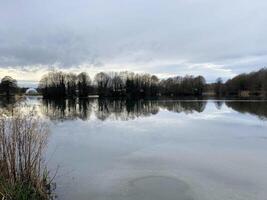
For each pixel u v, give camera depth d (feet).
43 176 36.09
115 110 158.20
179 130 83.61
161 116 123.85
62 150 56.95
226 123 99.86
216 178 40.98
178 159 51.03
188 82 434.71
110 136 73.00
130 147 60.44
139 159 50.93
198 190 36.42
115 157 52.11
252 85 382.63
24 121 38.42
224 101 255.50
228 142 66.03
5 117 36.37
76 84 368.48
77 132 78.89
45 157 51.03
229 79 442.50
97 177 40.91
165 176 41.83
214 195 34.83
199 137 72.28
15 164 33.58
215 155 53.93
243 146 61.67
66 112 143.74
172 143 64.80
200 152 56.34
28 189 30.81
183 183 38.91
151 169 45.21
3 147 33.47
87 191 35.70
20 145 34.47
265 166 46.70
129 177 41.22
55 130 82.28
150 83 408.05
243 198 33.88
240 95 400.06
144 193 35.47
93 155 53.31
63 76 365.61
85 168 45.11
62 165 46.44
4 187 30.30
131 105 208.64
